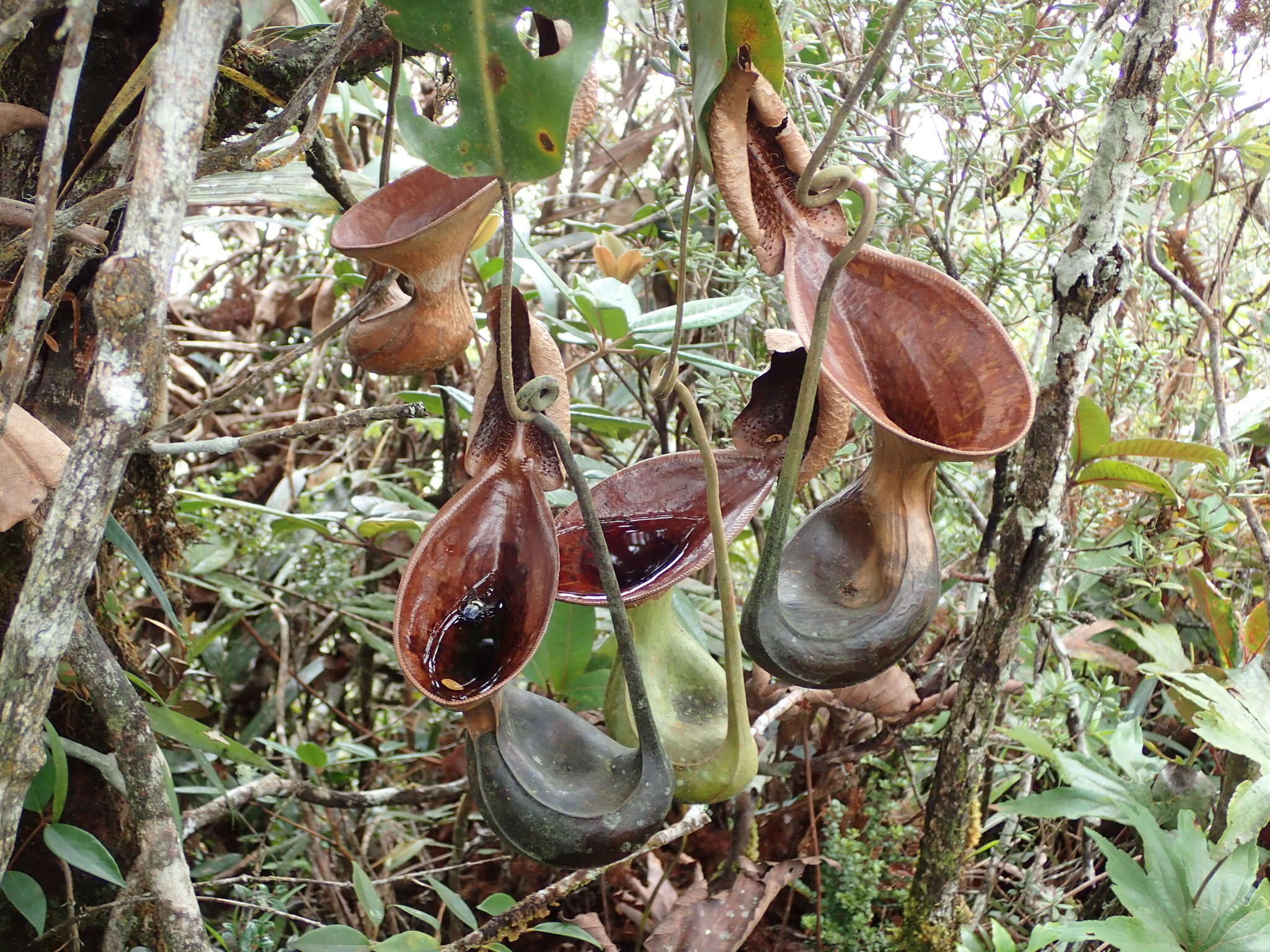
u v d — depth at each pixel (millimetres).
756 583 606
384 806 1009
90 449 489
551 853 593
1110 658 1160
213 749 897
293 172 1005
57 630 496
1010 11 954
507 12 528
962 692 925
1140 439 1018
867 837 1088
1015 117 1077
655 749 597
